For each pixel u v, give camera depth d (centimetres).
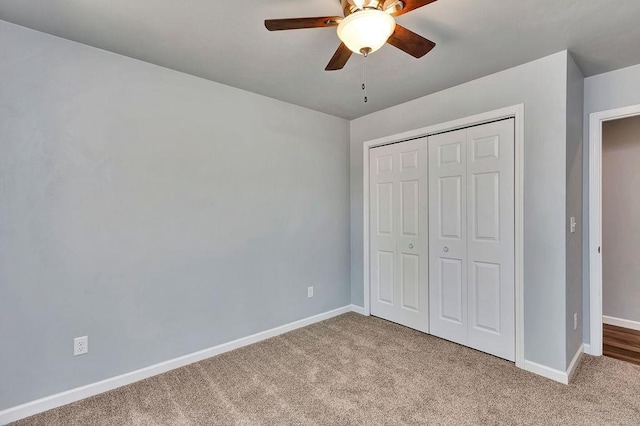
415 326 321
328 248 359
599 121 260
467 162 277
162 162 242
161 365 241
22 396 190
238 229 284
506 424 180
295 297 328
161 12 174
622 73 249
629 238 328
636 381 224
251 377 233
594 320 264
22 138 190
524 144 240
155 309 239
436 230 301
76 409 197
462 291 282
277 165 313
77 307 208
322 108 338
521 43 210
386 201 348
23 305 190
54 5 168
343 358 261
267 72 251
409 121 318
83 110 209
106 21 183
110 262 220
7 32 185
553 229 226
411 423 182
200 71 249
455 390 214
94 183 213
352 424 182
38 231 195
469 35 200
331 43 208
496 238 259
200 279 261
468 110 271
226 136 276
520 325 243
